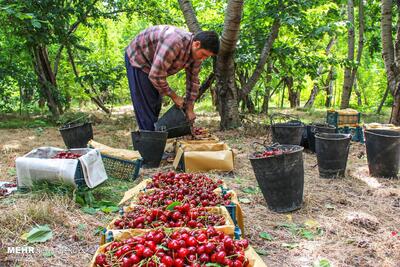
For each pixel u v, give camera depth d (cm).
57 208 392
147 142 575
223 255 206
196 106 1886
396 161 554
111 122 1179
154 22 1364
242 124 994
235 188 498
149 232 234
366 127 743
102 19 1467
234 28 841
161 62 541
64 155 455
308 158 695
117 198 452
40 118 1266
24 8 956
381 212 426
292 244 350
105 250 227
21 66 1210
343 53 2028
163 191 335
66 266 305
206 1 1298
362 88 2528
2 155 668
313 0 973
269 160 412
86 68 1282
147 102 604
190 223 263
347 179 551
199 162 549
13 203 397
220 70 938
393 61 951
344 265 315
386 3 936
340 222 396
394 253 334
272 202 427
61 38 1145
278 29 976
